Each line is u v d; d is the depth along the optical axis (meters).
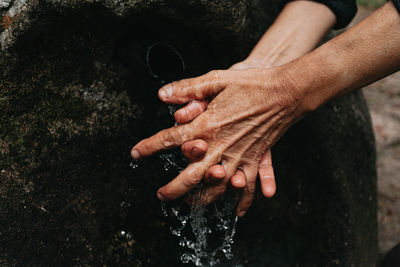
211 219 0.62
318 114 0.66
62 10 0.45
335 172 0.68
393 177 0.96
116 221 0.56
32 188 0.49
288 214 0.69
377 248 0.79
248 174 0.54
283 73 0.50
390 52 0.46
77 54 0.50
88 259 0.53
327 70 0.48
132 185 0.57
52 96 0.49
